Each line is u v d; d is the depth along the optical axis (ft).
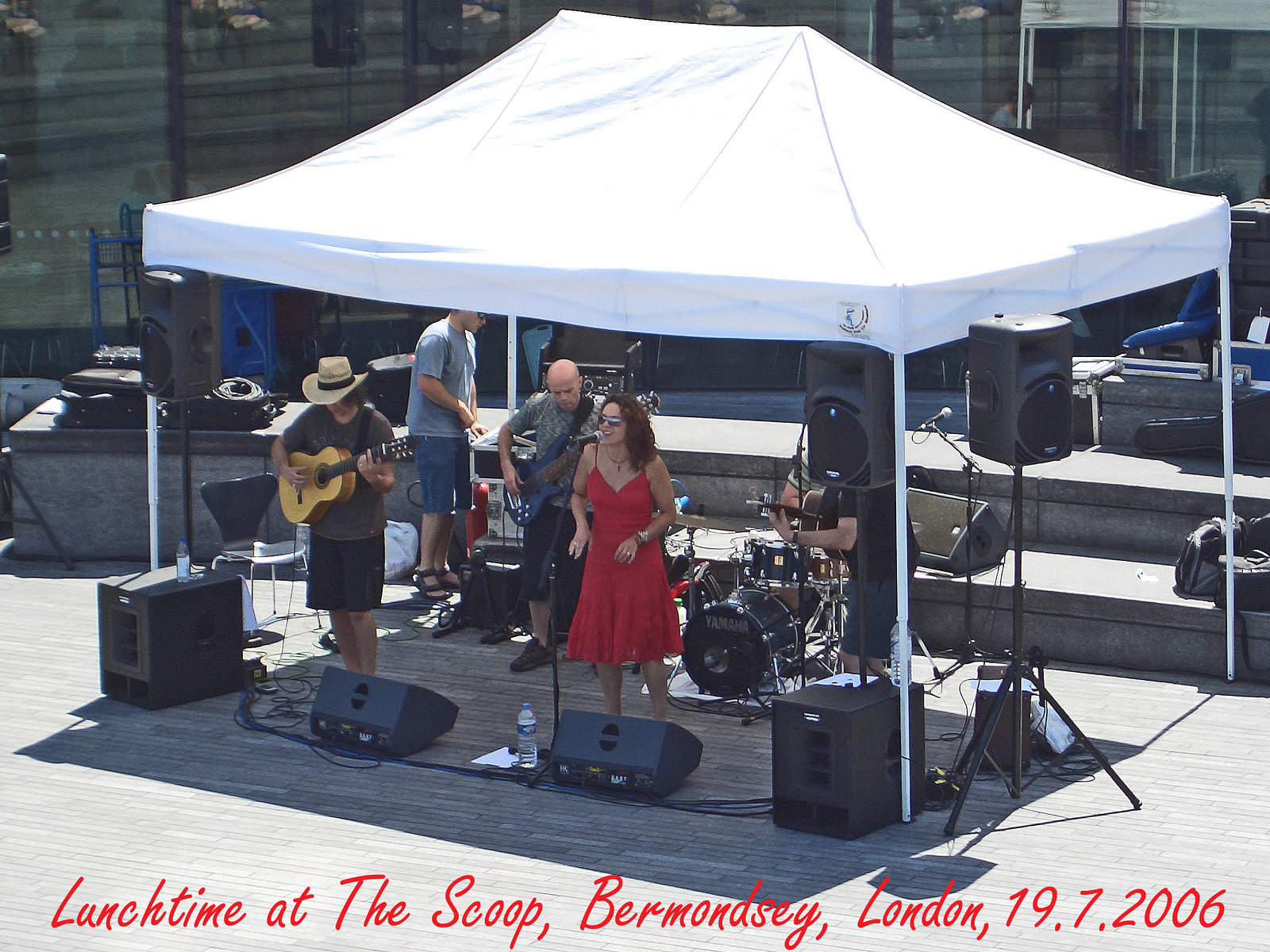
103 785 51.16
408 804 49.65
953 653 62.95
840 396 46.11
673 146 53.52
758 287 45.98
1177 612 59.62
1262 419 68.18
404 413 79.30
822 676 58.95
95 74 92.12
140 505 76.95
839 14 90.79
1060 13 90.27
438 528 69.62
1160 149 90.74
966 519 60.64
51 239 93.61
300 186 57.88
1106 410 73.36
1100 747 53.36
